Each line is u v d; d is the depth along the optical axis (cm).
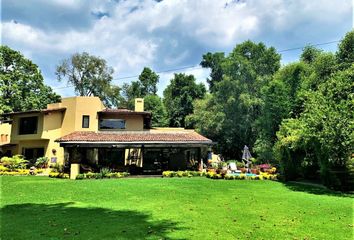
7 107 4197
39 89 4938
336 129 1812
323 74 3584
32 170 2886
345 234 886
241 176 2483
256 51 4928
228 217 1089
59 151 3281
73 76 5812
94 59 5888
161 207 1267
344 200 1490
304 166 2453
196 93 6556
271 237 846
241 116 4531
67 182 2111
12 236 829
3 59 4588
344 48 3728
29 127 3475
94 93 5994
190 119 5466
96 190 1731
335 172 1902
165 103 6812
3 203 1341
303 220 1056
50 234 848
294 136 2262
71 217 1067
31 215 1100
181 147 2855
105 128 3388
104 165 3014
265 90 3634
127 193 1644
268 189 1922
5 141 3909
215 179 2434
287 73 3678
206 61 6462
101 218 1052
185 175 2628
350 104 1875
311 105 2122
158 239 801
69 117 3306
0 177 2455
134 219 1040
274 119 3422
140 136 2975
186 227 934
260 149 3547
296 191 1845
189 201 1425
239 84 4488
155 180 2284
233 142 4791
